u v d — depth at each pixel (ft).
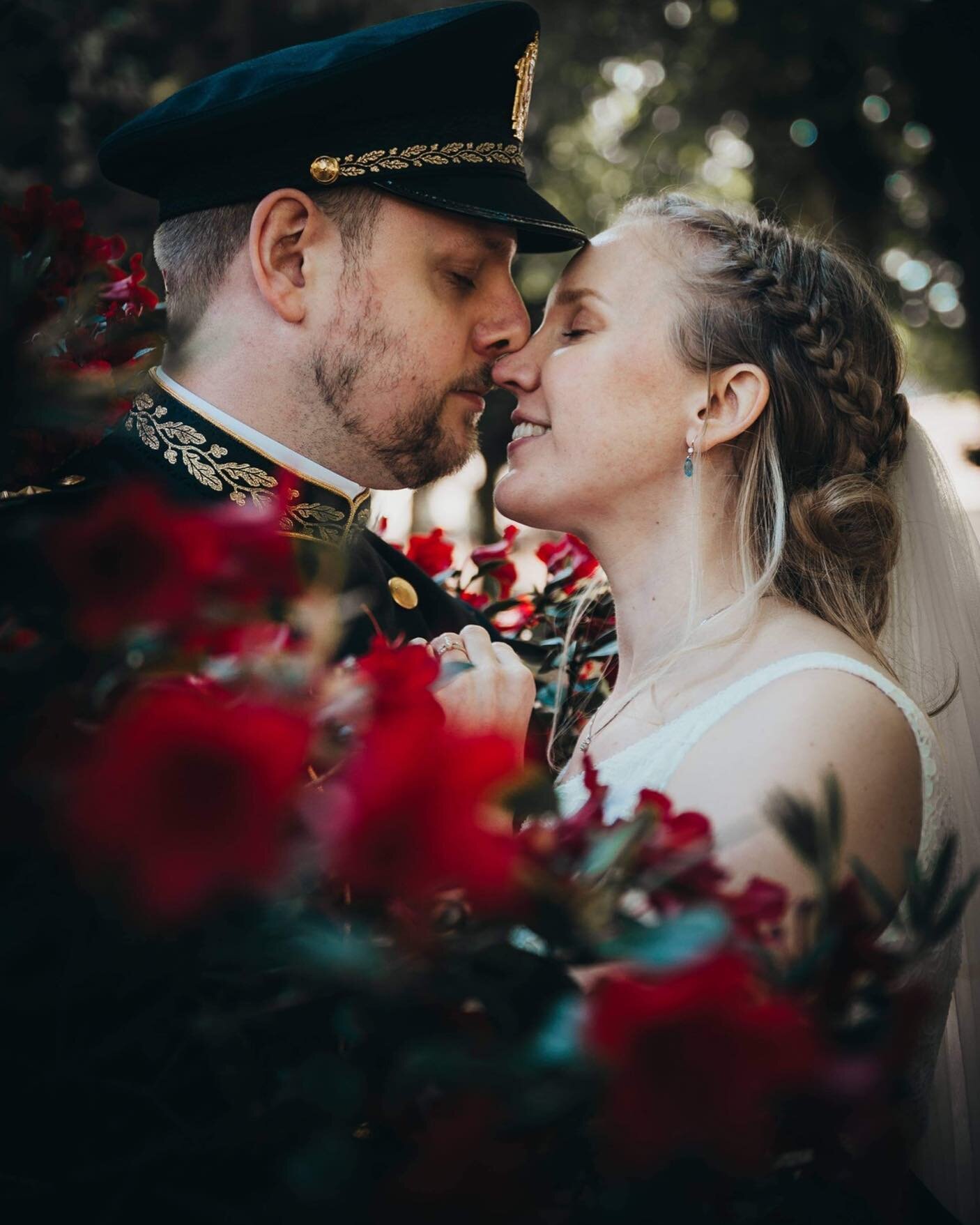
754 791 4.95
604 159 27.09
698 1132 2.64
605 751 6.03
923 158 22.70
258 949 2.94
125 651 3.13
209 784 2.70
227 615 3.19
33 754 3.00
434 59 6.63
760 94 25.14
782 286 6.43
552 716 7.45
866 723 5.21
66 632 3.26
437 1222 2.86
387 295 6.61
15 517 4.33
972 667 6.72
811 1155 3.14
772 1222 3.27
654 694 6.01
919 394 7.68
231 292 6.79
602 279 6.59
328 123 6.59
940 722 6.66
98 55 20.02
